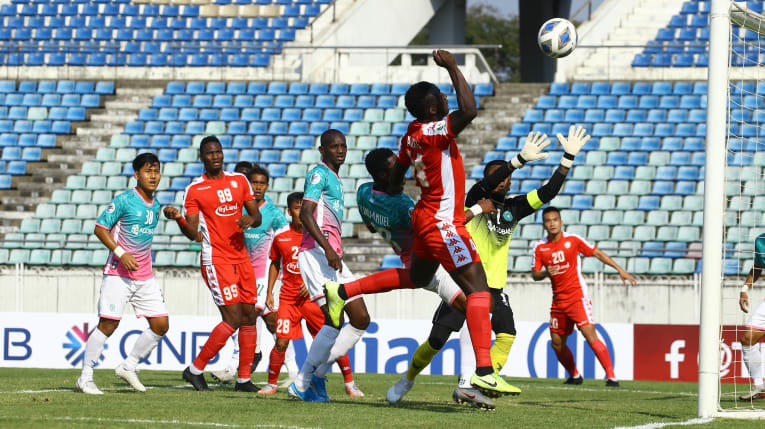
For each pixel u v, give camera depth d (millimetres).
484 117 57969
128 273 20969
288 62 65875
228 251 21516
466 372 19594
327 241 17234
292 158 55531
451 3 72875
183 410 16359
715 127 17094
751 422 16203
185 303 42094
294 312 22156
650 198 49375
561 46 19438
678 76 61406
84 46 65125
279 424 14398
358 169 53438
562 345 28562
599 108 57125
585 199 49750
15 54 69750
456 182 15625
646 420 16500
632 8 67188
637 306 39844
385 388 24922
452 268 15773
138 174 21234
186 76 65625
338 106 60219
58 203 53062
